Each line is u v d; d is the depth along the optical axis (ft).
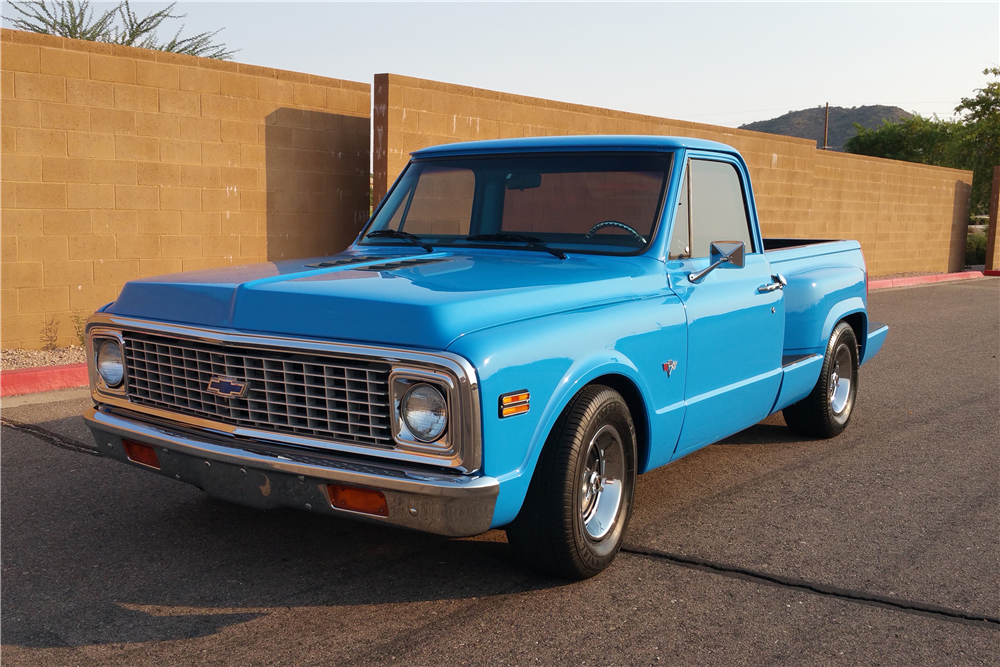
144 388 12.14
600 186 14.14
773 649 10.28
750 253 16.43
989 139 104.06
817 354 18.94
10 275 27.12
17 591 11.53
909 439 20.45
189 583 11.84
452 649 10.12
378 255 14.87
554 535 11.24
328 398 10.36
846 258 21.80
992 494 16.31
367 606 11.21
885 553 13.33
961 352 33.83
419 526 9.96
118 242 29.35
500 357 9.99
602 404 11.57
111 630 10.48
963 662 10.07
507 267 12.71
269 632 10.48
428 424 9.80
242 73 31.94
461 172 15.34
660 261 13.43
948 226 84.74
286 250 34.14
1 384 22.94
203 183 31.27
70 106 27.78
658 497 15.97
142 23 48.14
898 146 133.69
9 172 26.76
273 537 13.57
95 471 16.71
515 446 10.25
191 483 11.51
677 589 11.91
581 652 10.11
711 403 14.49
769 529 14.32
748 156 54.13
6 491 15.53
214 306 11.28
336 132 35.17
